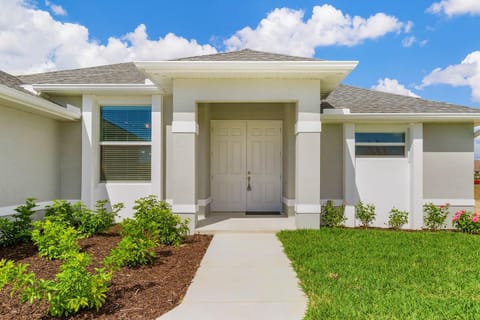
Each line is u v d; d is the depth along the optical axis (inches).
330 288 144.9
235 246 226.7
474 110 327.6
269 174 375.6
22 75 362.9
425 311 121.5
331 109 323.0
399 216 322.7
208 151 355.3
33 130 278.4
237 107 373.4
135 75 352.5
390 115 319.3
